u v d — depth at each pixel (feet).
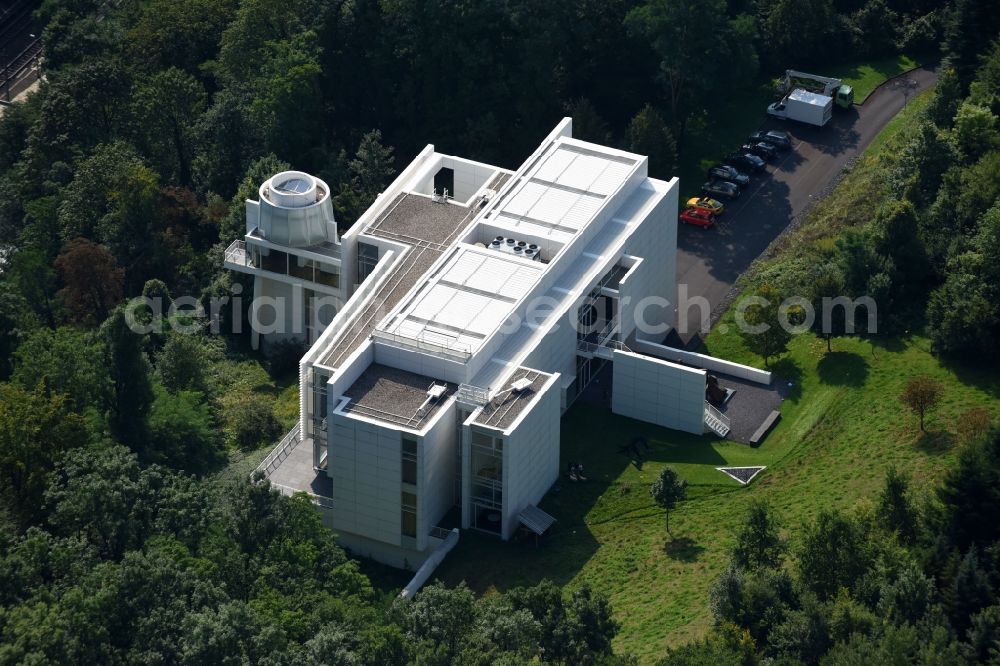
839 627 578.25
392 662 576.61
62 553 617.62
